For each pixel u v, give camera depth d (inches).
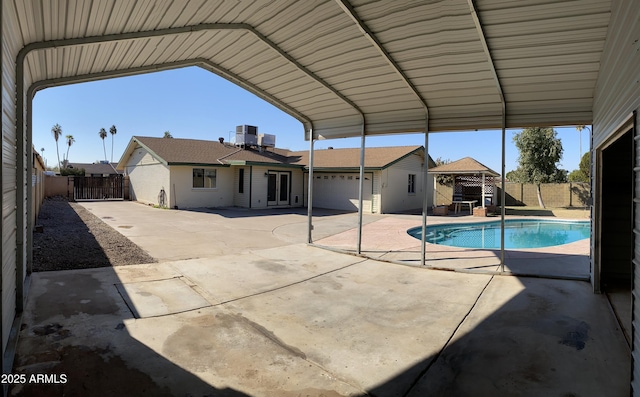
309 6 159.8
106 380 107.0
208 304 175.2
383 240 384.8
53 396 97.8
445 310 173.6
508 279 229.9
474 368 119.0
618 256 215.6
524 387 107.8
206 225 462.6
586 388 107.0
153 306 168.7
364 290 204.8
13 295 138.6
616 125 129.3
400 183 783.1
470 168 722.2
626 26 110.8
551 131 966.4
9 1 103.0
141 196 803.4
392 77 226.8
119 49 178.9
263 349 130.5
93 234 359.6
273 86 271.6
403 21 161.9
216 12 158.6
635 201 96.3
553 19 146.2
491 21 151.6
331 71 231.3
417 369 118.3
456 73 208.1
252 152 811.4
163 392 102.3
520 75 200.4
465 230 564.4
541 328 151.2
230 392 103.4
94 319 150.5
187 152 739.4
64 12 125.9
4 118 110.5
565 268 254.1
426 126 268.5
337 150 898.1
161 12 145.3
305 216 601.3
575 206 847.7
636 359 93.3
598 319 161.0
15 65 142.2
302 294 195.6
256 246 332.2
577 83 203.6
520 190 904.3
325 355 127.0
